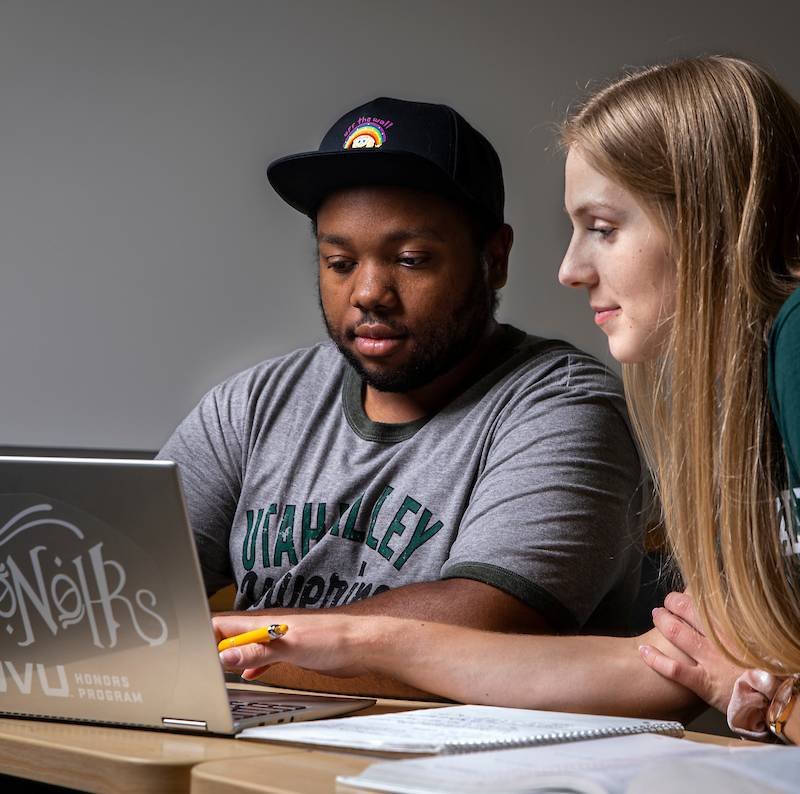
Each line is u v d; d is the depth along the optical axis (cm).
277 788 67
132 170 300
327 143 163
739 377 100
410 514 153
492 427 155
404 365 156
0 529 92
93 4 300
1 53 297
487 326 165
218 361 303
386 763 70
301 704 103
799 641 97
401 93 309
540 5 312
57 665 93
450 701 113
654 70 112
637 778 60
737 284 101
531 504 142
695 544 106
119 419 298
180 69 302
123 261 299
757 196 101
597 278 111
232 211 303
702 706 111
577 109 117
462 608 131
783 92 107
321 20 306
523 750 76
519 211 313
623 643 111
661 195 105
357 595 152
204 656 87
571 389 154
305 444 165
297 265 305
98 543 89
